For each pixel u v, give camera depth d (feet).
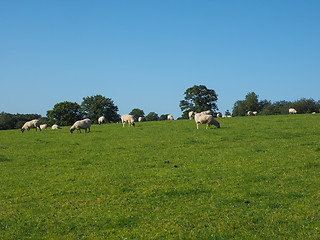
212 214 40.98
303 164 62.90
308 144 84.58
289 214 39.40
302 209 40.60
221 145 92.38
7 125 465.88
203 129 129.49
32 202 49.21
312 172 57.06
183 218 40.22
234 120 167.43
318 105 333.62
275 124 134.92
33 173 69.00
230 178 56.70
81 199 49.80
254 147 85.51
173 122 173.47
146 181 57.67
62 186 57.41
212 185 53.11
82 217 42.32
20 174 68.44
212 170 63.16
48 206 47.11
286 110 339.77
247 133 112.16
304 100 338.13
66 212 44.45
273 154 74.69
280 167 62.08
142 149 91.91
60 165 76.48
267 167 62.95
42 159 84.23
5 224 41.01
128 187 54.65
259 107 436.35
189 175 60.49
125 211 43.65
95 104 372.79
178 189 51.44
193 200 46.52
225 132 116.98
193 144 96.78
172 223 38.93
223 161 71.00
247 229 36.37
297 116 170.40
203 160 73.61
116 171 66.85
